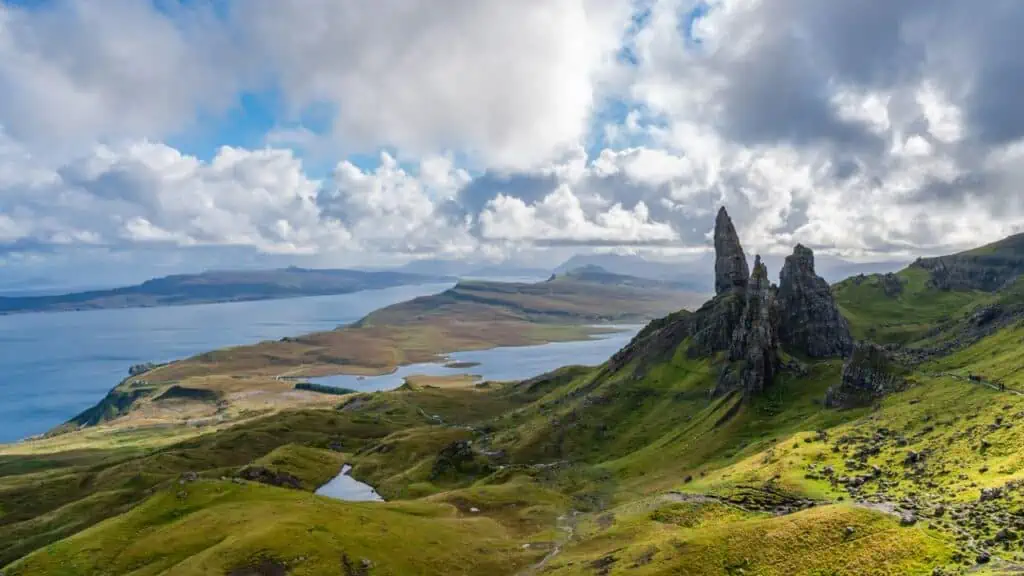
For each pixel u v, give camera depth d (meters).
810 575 96.62
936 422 165.62
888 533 101.12
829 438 184.00
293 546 137.38
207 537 147.00
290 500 171.25
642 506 164.25
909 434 164.12
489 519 189.50
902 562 92.44
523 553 152.75
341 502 182.00
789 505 135.50
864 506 114.94
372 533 152.62
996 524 95.25
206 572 126.69
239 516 156.25
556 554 146.62
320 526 149.62
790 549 104.31
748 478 164.62
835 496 132.75
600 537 146.62
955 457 133.00
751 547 107.88
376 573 133.75
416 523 169.25
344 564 134.62
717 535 114.62
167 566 135.50
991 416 152.00
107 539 150.75
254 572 128.50
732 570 103.31
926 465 134.50
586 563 125.75
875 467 143.50
